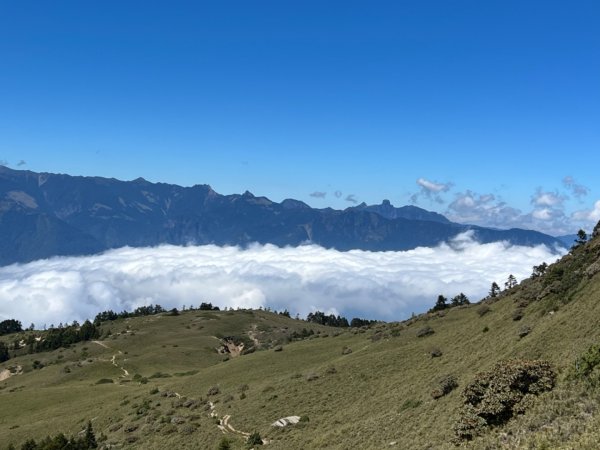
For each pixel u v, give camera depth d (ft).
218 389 287.48
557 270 234.58
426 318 344.08
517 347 159.84
